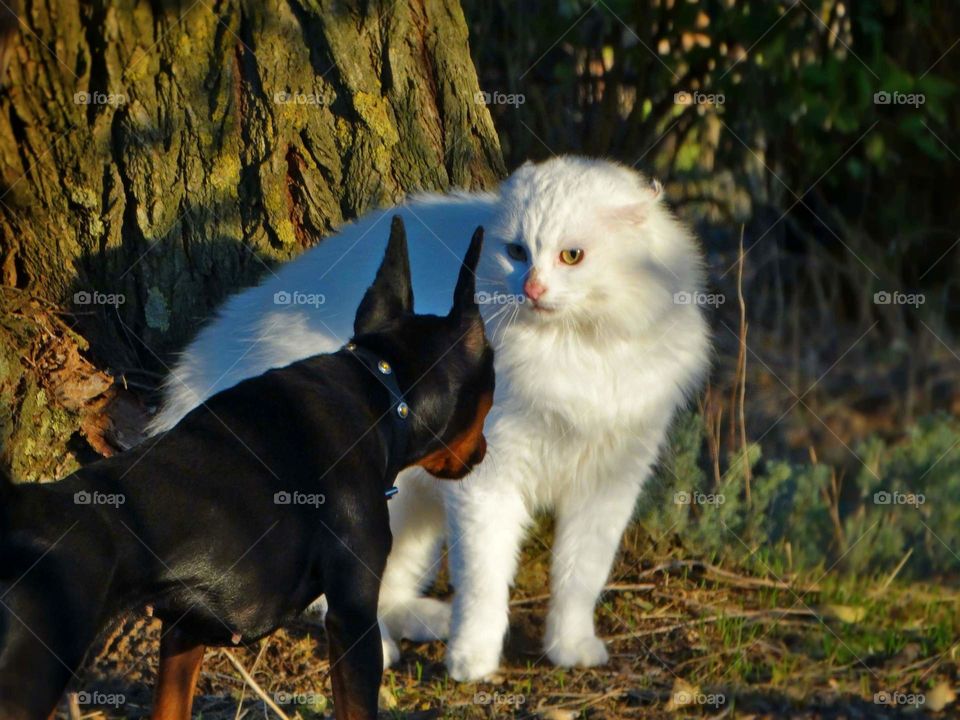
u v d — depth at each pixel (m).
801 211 11.08
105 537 3.98
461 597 5.97
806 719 5.46
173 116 6.47
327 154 6.64
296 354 6.00
